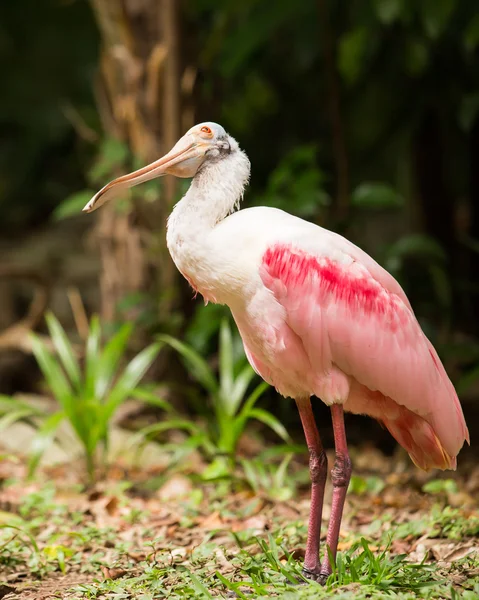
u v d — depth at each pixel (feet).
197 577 22.36
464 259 62.39
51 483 34.65
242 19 54.03
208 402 45.06
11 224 92.12
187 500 32.60
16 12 80.74
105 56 44.96
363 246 47.47
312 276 22.16
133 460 38.37
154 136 43.98
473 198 62.64
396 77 57.77
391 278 23.56
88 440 35.70
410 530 26.63
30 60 83.10
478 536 26.07
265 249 22.18
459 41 53.47
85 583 23.59
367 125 63.72
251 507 30.01
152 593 21.34
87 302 72.59
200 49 45.73
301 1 52.85
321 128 65.82
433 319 55.72
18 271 52.29
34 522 28.84
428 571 21.59
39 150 87.86
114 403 35.78
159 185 42.88
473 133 61.05
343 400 22.61
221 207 22.93
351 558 23.20
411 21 52.49
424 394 22.79
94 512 30.71
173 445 37.17
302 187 42.68
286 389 23.90
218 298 22.86
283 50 64.39
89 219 90.84
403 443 24.29
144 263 44.68
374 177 72.54
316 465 23.24
